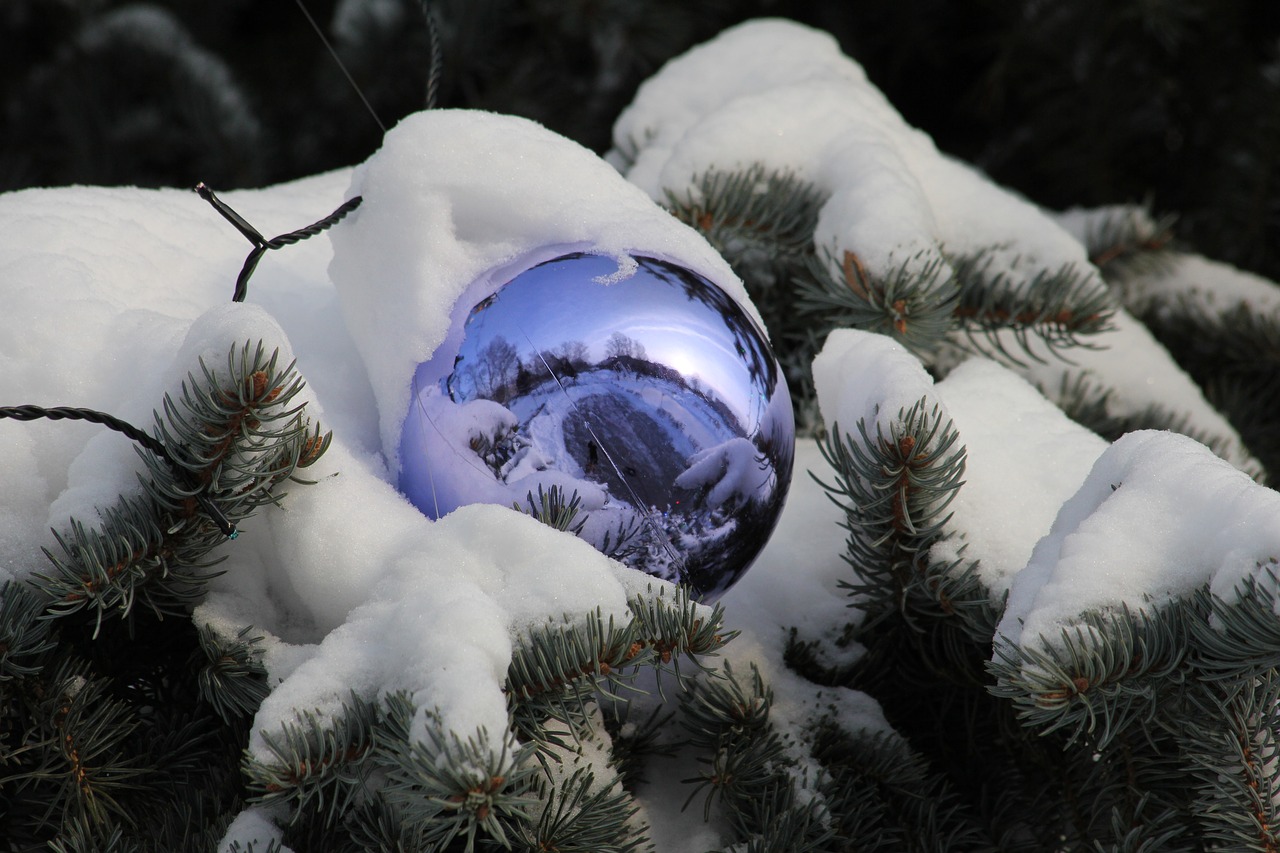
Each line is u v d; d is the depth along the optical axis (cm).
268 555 125
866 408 125
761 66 149
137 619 127
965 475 129
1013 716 131
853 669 131
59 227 130
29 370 126
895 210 135
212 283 132
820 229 137
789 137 141
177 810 126
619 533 124
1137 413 144
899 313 133
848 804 128
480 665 119
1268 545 119
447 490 125
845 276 134
